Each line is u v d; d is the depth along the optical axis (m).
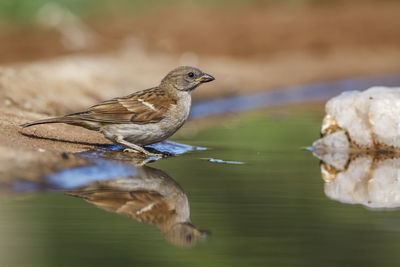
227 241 7.42
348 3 47.69
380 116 13.44
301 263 6.77
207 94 22.64
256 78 26.92
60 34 33.44
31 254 6.96
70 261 6.84
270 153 13.37
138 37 35.44
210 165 11.70
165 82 12.11
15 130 11.37
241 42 36.03
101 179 9.75
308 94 25.39
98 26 37.59
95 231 7.75
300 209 8.80
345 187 10.27
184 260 6.90
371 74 30.36
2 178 9.12
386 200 9.45
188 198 9.24
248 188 9.98
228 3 46.56
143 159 11.56
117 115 11.43
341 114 14.05
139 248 7.26
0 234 7.54
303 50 35.69
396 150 13.39
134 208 8.65
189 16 42.31
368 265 6.68
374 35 39.16
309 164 12.18
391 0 48.00
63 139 11.72
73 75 19.20
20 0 35.41
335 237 7.59
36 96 16.25
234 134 15.91
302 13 44.28
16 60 28.48
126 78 21.55
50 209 8.45
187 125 17.48
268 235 7.68
